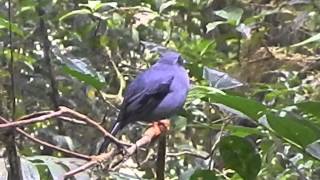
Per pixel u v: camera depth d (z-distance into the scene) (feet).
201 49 23.25
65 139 21.70
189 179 14.46
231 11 21.56
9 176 10.05
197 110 20.90
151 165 21.76
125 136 25.02
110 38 24.59
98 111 23.98
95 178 12.05
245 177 14.35
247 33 21.49
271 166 19.36
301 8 26.40
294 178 19.86
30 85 23.52
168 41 25.21
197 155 19.38
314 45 24.20
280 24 26.66
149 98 18.17
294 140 12.60
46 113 10.48
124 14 24.20
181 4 25.82
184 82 18.58
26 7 23.16
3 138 9.92
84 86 24.20
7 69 22.85
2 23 15.76
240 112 12.87
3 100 20.76
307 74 25.03
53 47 24.03
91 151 24.17
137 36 24.41
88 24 24.53
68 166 11.33
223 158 14.42
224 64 24.27
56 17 24.02
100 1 23.27
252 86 21.94
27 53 23.73
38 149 22.38
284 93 19.86
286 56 24.16
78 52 24.61
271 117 12.28
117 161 13.78
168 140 24.88
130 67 25.11
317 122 13.56
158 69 18.70
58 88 24.43
